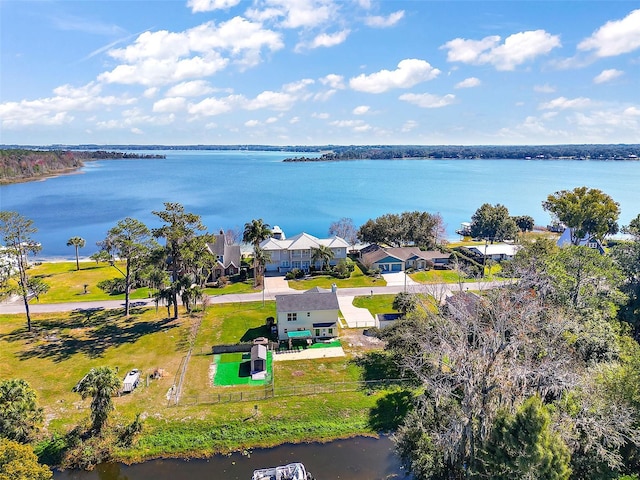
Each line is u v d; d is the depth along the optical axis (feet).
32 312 189.37
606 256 156.04
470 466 80.43
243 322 179.42
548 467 67.97
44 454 103.09
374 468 101.24
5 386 101.55
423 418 94.89
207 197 634.02
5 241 166.61
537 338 99.25
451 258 274.16
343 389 129.59
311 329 163.84
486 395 81.00
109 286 210.59
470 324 107.96
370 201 599.57
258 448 107.55
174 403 121.80
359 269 265.54
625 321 146.30
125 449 105.40
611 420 78.38
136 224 182.39
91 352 151.23
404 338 129.18
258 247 236.63
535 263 156.25
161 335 165.78
